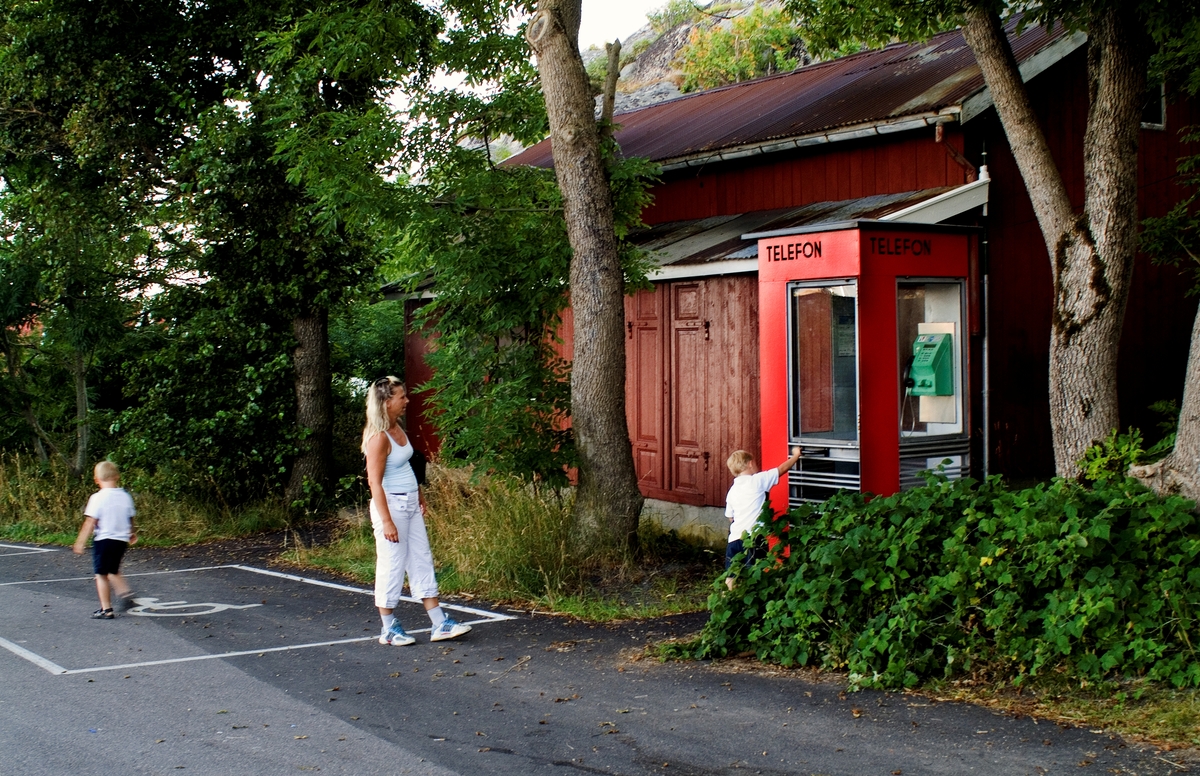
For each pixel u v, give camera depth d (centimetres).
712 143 1374
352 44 1110
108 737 535
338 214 1089
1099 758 464
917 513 645
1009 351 1105
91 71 1358
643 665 674
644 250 1256
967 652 589
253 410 1434
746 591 688
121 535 873
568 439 1042
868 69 1473
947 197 1038
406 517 743
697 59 3928
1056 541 580
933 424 956
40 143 1439
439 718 563
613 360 1006
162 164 1445
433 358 1098
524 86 1141
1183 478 607
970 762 470
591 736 528
